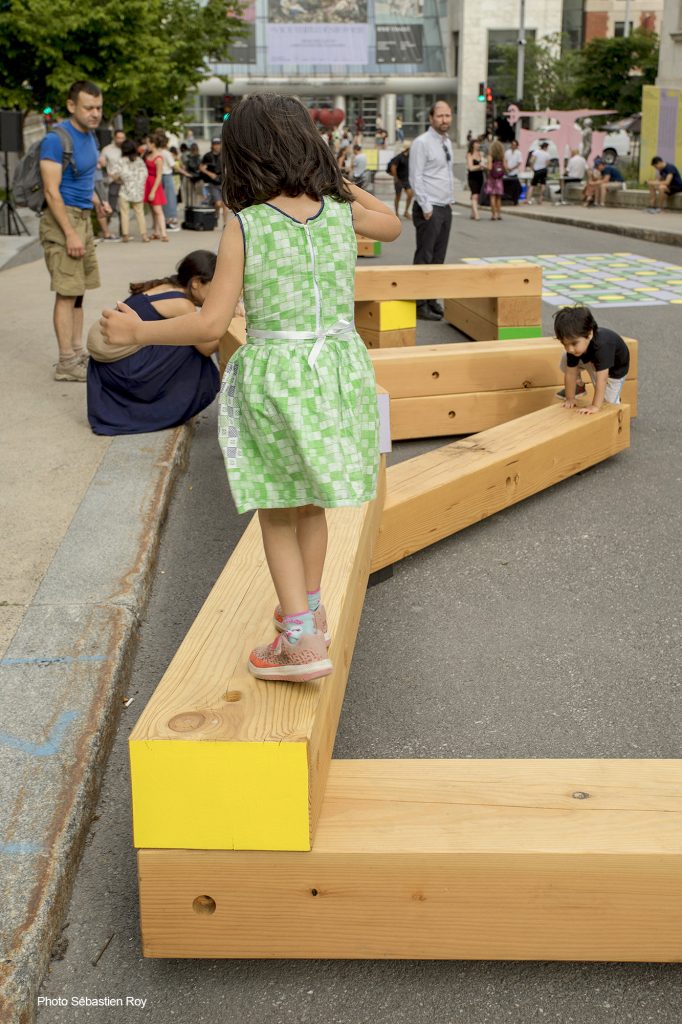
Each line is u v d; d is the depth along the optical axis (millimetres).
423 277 8477
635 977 2492
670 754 3295
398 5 81375
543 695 3676
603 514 5414
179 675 2699
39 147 7016
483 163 25734
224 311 2408
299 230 2422
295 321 2457
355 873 2426
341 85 82250
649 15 76875
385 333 8641
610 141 48031
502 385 6785
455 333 9922
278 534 2586
